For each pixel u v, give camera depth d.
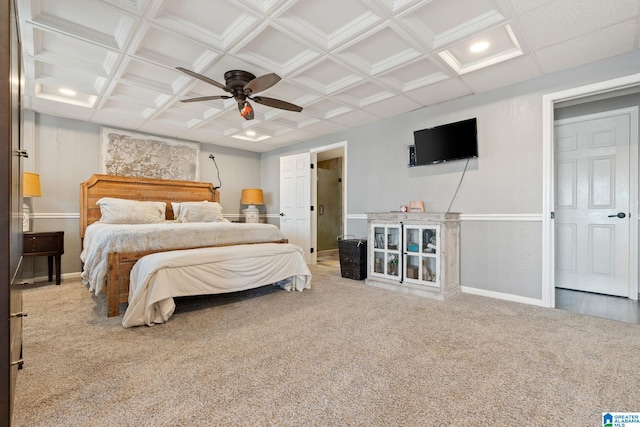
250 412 1.30
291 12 2.11
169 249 2.87
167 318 2.38
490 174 3.20
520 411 1.31
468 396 1.42
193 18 2.17
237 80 2.79
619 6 1.93
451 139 3.41
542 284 2.86
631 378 1.57
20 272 1.46
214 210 4.66
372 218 3.75
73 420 1.24
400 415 1.28
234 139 5.28
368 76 2.94
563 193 3.66
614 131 3.32
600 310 2.75
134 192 4.49
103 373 1.60
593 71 2.62
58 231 3.84
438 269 3.13
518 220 3.01
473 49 2.54
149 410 1.30
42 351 1.86
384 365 1.71
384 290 3.47
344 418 1.26
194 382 1.53
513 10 2.00
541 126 2.89
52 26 2.17
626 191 3.25
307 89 3.22
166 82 3.18
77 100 3.64
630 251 3.21
